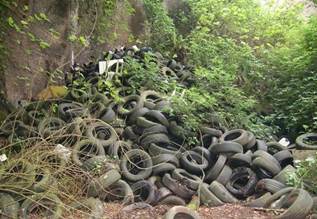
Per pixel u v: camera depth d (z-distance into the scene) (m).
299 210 4.55
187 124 6.34
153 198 5.19
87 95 7.31
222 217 4.82
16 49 7.80
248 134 6.26
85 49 9.84
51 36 8.59
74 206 4.64
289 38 10.73
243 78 9.57
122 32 11.30
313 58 8.86
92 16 9.90
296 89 8.62
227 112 7.33
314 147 6.41
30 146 5.37
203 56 9.92
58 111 6.83
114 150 5.82
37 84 8.32
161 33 11.88
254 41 11.35
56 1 8.75
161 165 5.59
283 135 8.04
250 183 5.56
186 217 4.57
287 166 5.60
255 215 4.85
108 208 4.86
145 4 12.10
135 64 8.00
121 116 6.77
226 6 12.30
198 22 11.95
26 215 4.39
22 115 6.78
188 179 5.40
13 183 4.58
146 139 6.05
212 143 6.17
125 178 5.46
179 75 8.59
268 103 9.15
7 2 7.31
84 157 5.48
